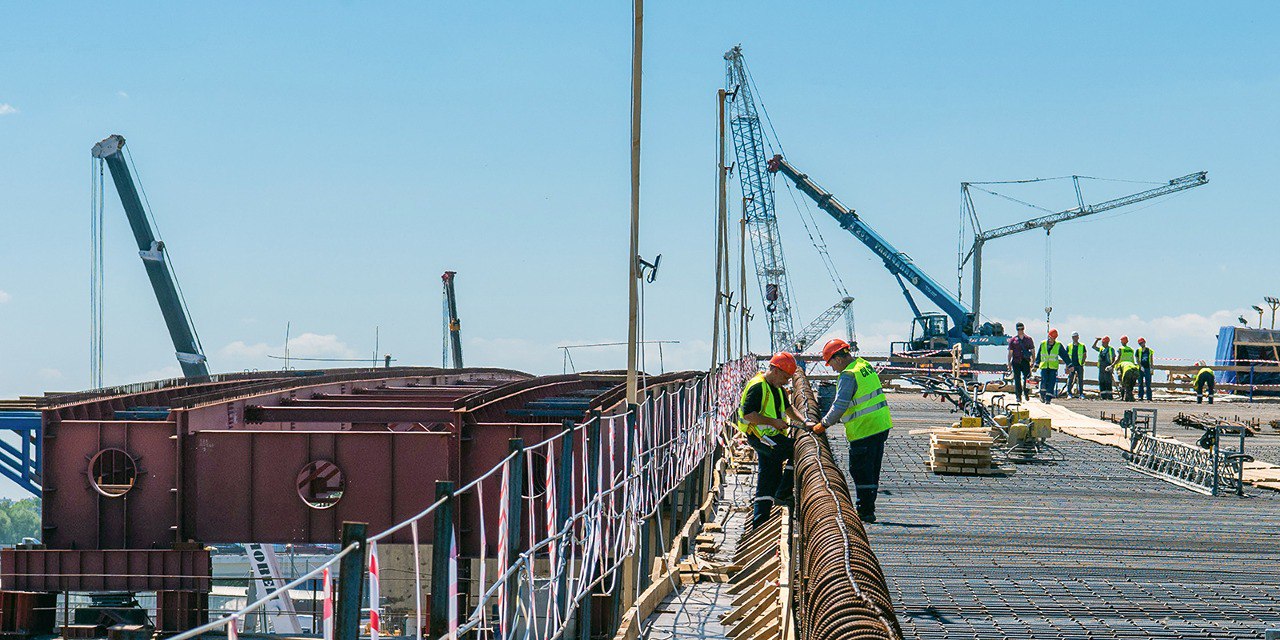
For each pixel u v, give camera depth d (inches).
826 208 4207.7
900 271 4037.9
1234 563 492.7
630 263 428.5
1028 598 420.5
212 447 794.2
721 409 928.3
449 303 4069.9
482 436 794.8
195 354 2620.6
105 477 821.9
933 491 732.7
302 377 1266.0
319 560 1897.1
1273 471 812.0
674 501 619.5
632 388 433.7
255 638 796.6
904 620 386.3
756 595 401.1
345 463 791.1
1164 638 363.3
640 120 424.8
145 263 2544.3
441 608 219.6
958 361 1728.6
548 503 315.9
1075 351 1887.3
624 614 412.5
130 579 779.4
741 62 4434.1
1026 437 927.7
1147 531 579.2
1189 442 1111.6
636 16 417.4
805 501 293.7
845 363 560.4
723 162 875.4
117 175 2432.3
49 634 802.8
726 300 1049.5
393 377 1557.6
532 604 290.2
